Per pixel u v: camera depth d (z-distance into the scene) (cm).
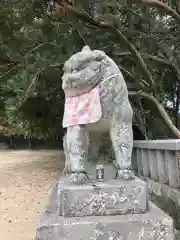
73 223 227
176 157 321
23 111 1080
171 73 964
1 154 2108
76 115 270
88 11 672
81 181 261
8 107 857
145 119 866
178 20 730
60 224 227
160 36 820
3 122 2262
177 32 825
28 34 773
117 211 244
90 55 266
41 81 809
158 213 246
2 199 729
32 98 983
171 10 709
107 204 244
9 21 761
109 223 228
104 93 269
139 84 747
